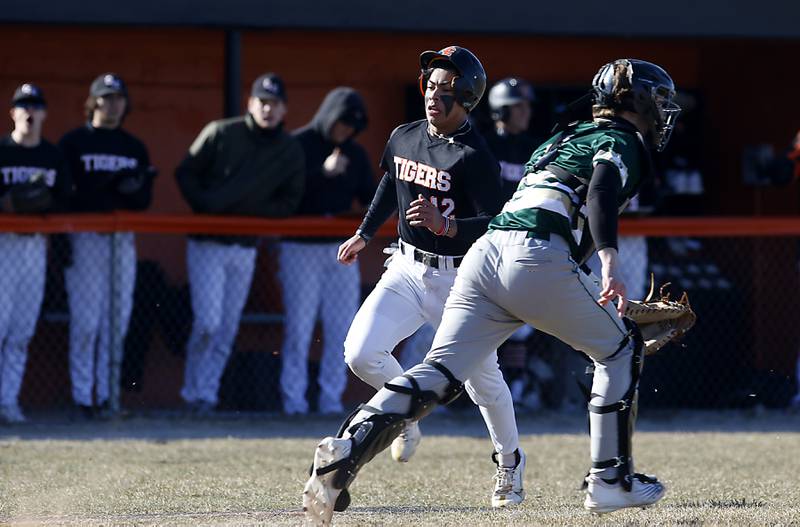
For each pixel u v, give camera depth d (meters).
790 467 25.75
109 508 19.27
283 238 35.16
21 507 19.33
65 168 33.69
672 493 21.34
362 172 37.03
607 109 16.41
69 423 32.97
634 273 36.00
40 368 36.38
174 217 33.47
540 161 16.23
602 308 15.95
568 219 15.74
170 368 36.84
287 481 22.83
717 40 41.25
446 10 38.69
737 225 36.09
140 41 41.25
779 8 40.66
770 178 42.28
